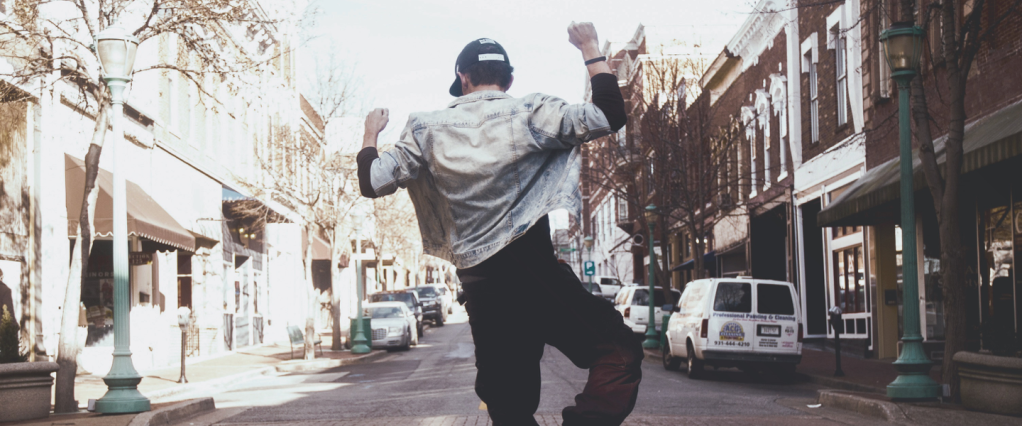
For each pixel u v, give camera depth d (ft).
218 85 88.99
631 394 9.35
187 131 80.28
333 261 87.71
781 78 86.84
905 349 34.40
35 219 51.75
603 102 9.45
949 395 33.60
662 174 92.38
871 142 64.34
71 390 35.22
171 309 74.23
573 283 9.75
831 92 73.87
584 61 9.85
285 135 90.94
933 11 52.06
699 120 89.81
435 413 35.45
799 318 53.16
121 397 34.12
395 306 95.86
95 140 37.63
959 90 34.45
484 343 10.14
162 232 58.03
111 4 39.86
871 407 32.76
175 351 74.74
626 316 95.25
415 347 96.84
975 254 50.16
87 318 63.93
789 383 53.01
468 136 9.55
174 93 76.28
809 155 80.23
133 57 36.65
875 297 65.87
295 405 40.22
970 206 50.60
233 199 89.04
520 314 9.89
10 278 49.34
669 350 61.26
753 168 99.30
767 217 94.38
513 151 9.44
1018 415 29.35
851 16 68.28
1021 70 44.55
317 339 112.57
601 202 218.38
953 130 34.50
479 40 10.40
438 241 10.27
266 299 111.45
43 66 43.11
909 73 35.19
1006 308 46.60
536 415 32.50
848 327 73.72
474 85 10.28
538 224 9.80
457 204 9.70
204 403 37.73
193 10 40.75
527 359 10.22
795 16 82.99
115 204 35.60
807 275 82.79
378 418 33.63
